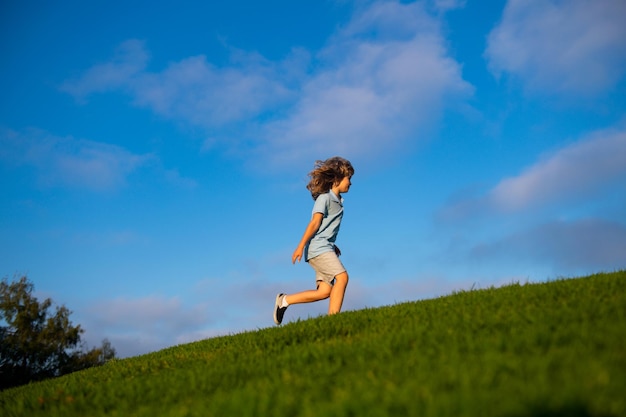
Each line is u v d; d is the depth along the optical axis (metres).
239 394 4.21
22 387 8.24
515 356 4.02
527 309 5.65
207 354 7.36
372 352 5.01
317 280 8.80
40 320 36.19
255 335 7.82
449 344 4.74
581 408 2.87
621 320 4.68
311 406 3.60
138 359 8.89
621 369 3.45
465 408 3.00
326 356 5.16
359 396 3.61
